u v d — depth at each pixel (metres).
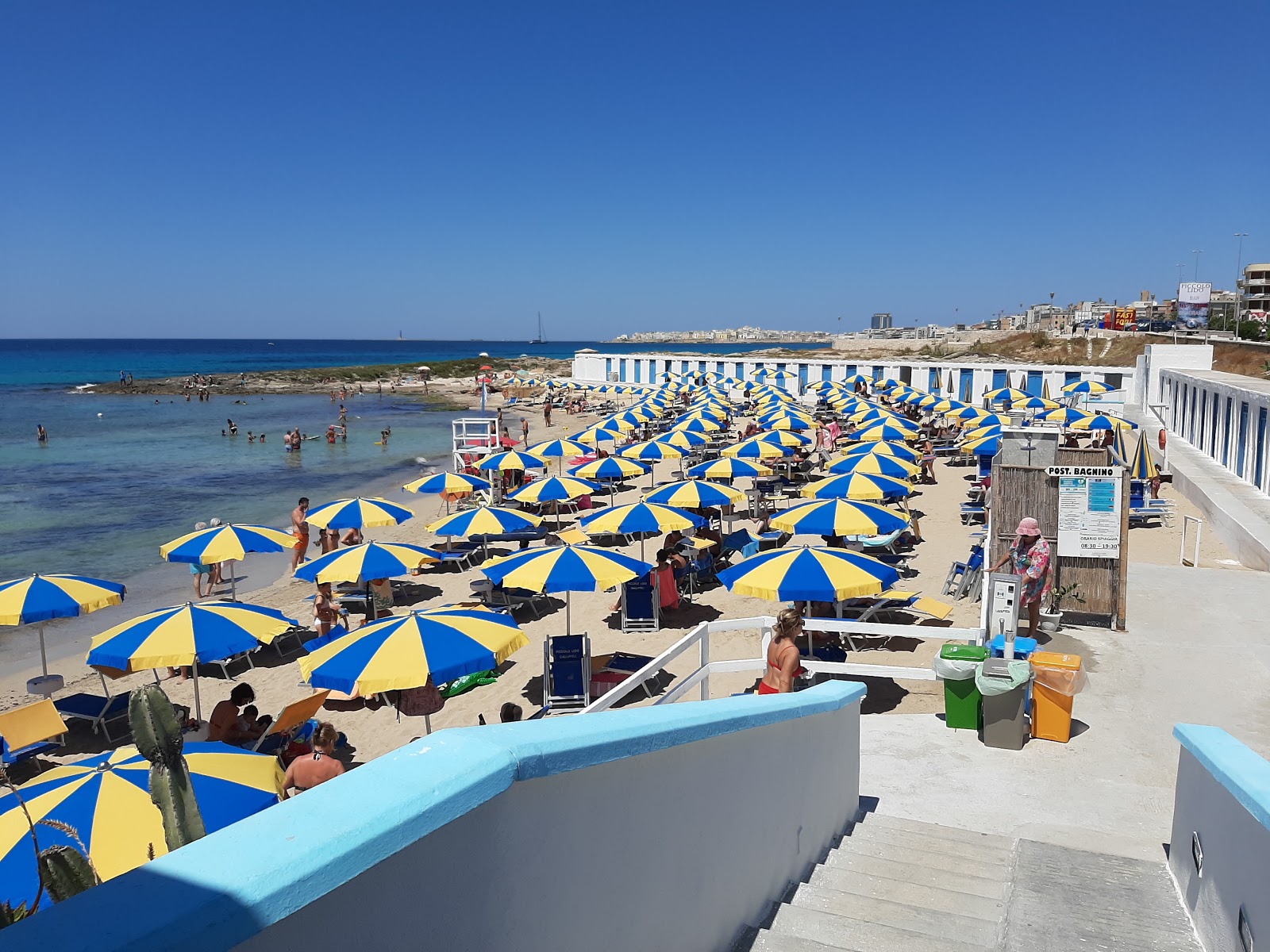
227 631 9.44
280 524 22.53
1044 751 6.92
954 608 12.52
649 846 2.56
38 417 54.12
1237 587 11.37
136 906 1.09
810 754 4.46
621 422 29.75
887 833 5.30
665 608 13.69
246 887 1.17
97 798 5.19
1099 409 33.59
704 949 3.06
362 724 10.35
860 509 12.59
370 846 1.37
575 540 15.27
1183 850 4.26
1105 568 9.67
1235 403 20.69
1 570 18.17
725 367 57.16
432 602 14.89
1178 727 4.22
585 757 2.08
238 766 5.86
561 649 10.00
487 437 29.00
